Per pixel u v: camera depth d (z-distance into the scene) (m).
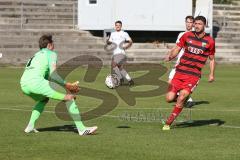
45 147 22.31
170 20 77.12
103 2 75.19
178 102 26.31
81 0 77.06
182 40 26.64
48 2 81.00
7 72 60.62
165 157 20.69
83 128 24.97
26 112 32.34
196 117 30.97
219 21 87.06
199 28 26.42
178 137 24.61
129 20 75.88
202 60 26.50
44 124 28.05
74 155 20.95
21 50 68.94
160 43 77.44
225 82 53.00
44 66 24.42
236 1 98.75
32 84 24.31
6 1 79.25
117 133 25.55
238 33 84.31
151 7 76.50
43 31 74.75
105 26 75.00
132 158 20.50
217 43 80.81
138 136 24.78
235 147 22.56
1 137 24.39
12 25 75.50
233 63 77.12
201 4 79.19
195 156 20.89
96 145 22.75
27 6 79.94
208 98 40.41
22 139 23.94
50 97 24.47
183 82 26.39
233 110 34.06
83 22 76.94
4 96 40.31
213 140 23.98
